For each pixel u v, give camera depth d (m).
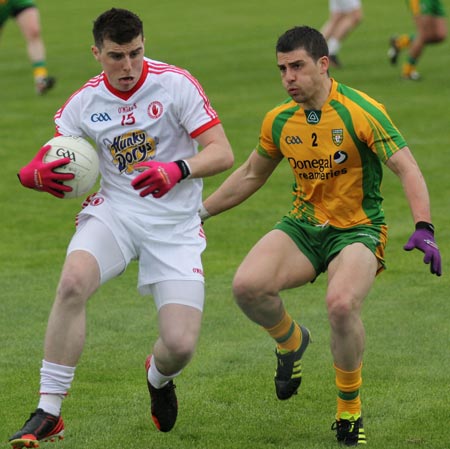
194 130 20.12
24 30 60.28
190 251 20.58
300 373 22.42
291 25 84.62
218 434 21.16
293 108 21.31
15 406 22.80
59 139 20.59
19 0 60.09
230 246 35.66
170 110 20.12
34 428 19.00
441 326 27.56
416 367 24.72
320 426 21.52
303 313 29.06
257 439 20.91
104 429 21.55
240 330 27.75
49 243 36.31
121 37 19.27
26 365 25.38
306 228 21.56
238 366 25.12
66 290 19.27
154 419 21.00
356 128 20.66
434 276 31.91
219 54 72.94
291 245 21.55
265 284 20.98
